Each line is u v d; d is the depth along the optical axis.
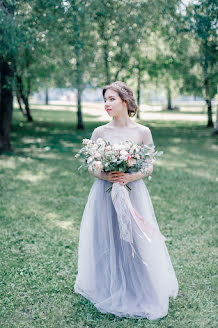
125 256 2.99
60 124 21.59
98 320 2.86
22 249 4.18
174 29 10.38
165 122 24.38
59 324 2.81
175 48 13.85
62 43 9.15
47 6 7.94
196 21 9.58
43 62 11.23
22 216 5.34
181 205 5.88
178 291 3.28
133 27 9.63
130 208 2.90
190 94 18.92
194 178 7.86
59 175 8.11
